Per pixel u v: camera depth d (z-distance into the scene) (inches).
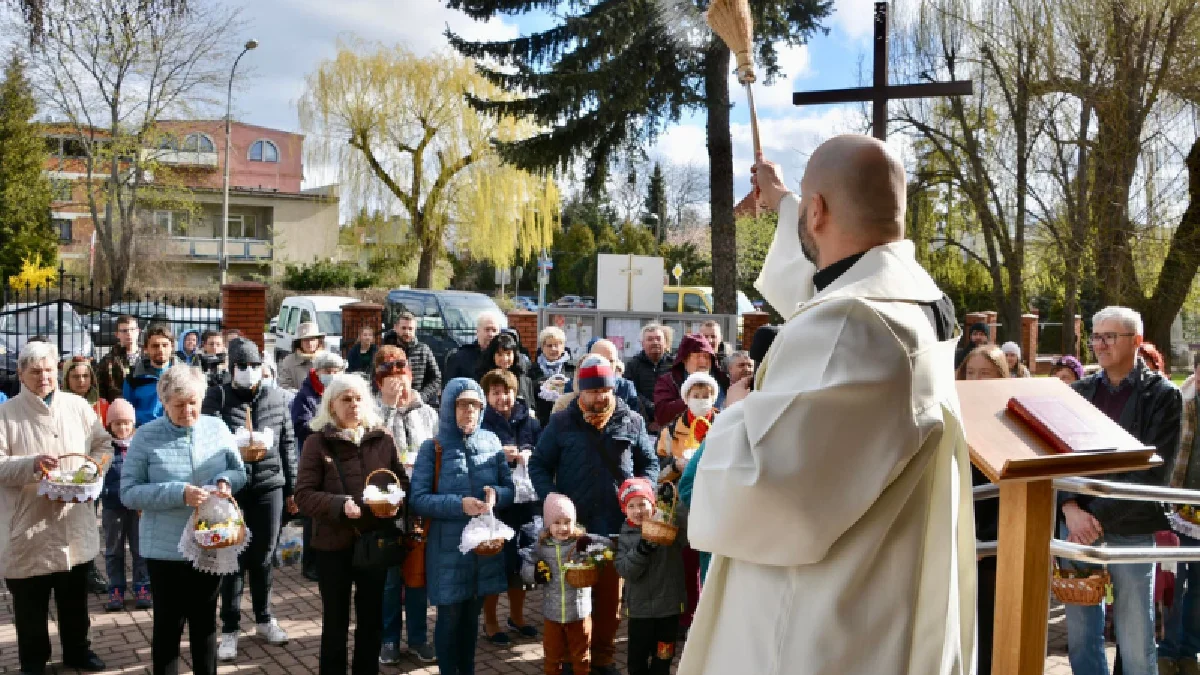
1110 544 166.7
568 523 192.2
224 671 213.3
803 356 63.6
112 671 211.6
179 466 185.0
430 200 1240.2
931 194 792.9
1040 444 75.6
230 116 1154.7
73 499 193.5
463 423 199.3
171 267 1475.1
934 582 63.6
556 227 1296.8
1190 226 652.1
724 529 64.3
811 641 62.6
